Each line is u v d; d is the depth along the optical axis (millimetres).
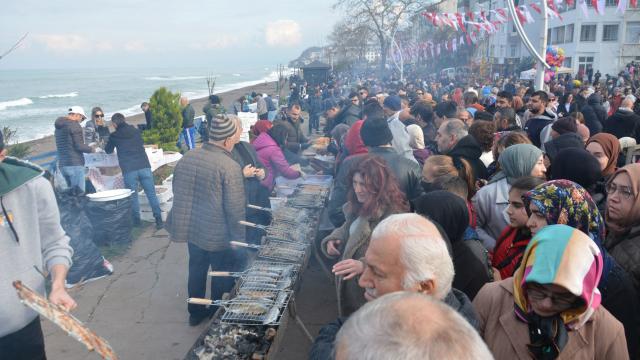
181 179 4188
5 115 46906
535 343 1731
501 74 38750
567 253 1603
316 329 4379
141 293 5086
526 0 34719
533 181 2621
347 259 2537
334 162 6609
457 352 807
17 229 2367
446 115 7066
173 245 6484
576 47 38438
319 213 5066
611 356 1709
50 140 17719
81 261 5234
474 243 2631
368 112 6535
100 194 6281
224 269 4484
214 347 2820
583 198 2164
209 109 13836
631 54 37250
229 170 4070
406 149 5195
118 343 4148
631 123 6734
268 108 19797
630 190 2445
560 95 14477
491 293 1934
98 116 10430
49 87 128125
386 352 805
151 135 11086
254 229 5398
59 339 4207
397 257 1611
